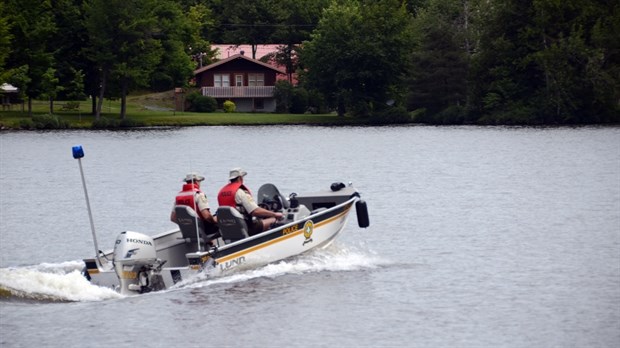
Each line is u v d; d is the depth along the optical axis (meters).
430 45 158.62
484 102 151.12
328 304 31.53
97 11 148.50
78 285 32.25
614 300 31.86
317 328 29.19
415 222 47.41
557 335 28.42
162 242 35.09
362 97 165.25
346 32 165.75
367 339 28.22
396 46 164.75
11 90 141.00
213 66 182.75
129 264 32.19
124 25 149.00
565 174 70.00
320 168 77.50
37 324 29.48
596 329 28.89
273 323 29.61
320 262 37.16
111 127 144.12
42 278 32.72
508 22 148.75
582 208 51.66
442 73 157.00
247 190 34.97
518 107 147.62
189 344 27.89
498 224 46.59
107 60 148.25
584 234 43.56
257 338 28.39
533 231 44.53
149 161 85.50
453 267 36.75
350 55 164.12
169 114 161.00
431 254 39.25
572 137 112.62
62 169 78.44
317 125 154.12
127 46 149.50
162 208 54.16
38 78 143.62
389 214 50.06
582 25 144.62
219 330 29.03
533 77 149.50
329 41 166.50
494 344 27.72
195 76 184.75
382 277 35.09
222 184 65.75
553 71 142.62
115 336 28.55
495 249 40.31
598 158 83.12
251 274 34.44
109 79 150.38
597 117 144.12
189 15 198.00
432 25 158.50
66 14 152.50
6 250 41.47
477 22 153.12
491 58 150.38
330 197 39.00
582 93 142.62
